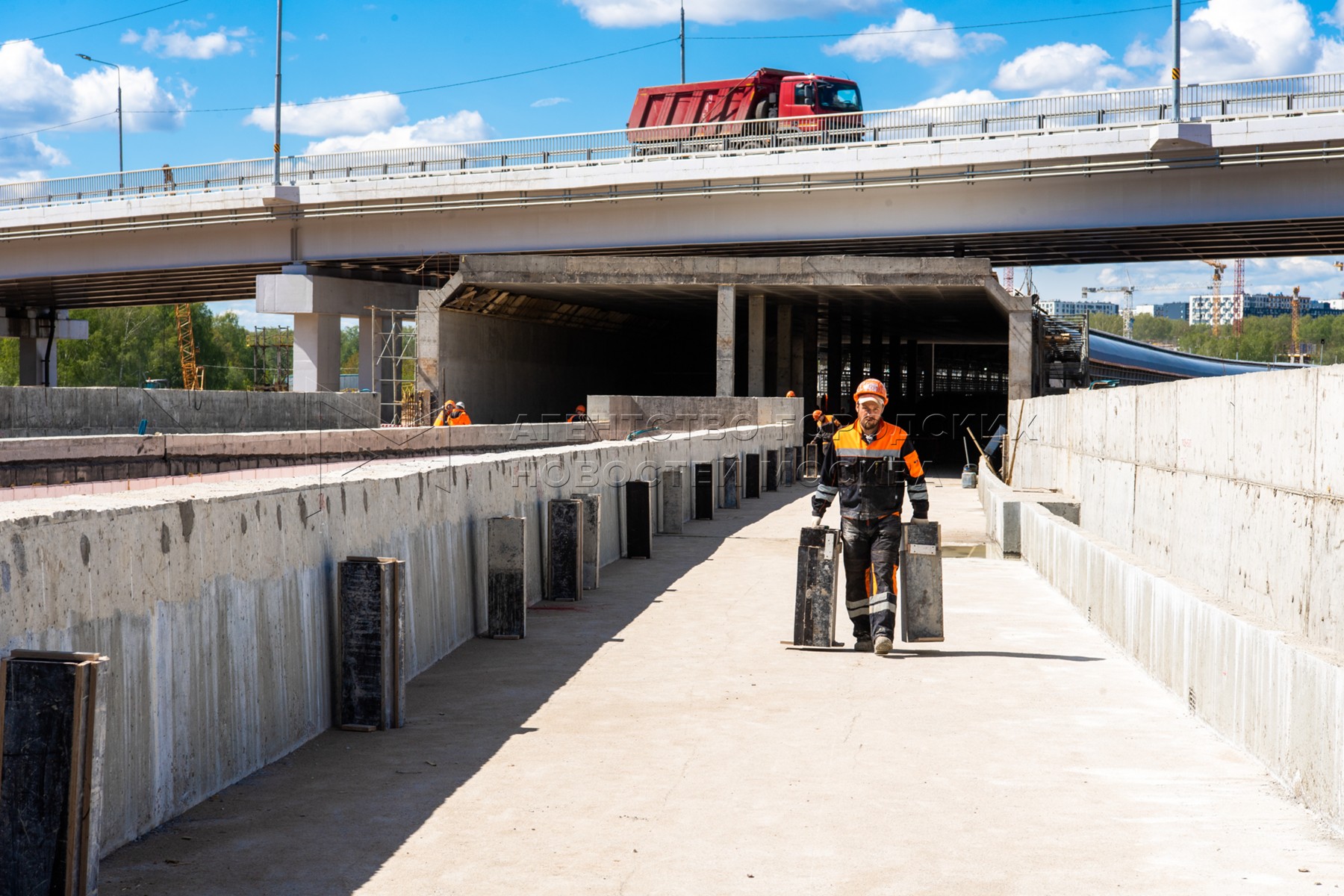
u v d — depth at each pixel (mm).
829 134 47781
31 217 60562
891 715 7750
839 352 68625
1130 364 112000
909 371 90875
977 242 50531
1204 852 5141
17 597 4504
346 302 60188
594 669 9281
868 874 4891
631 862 5043
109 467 20312
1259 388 10750
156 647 5508
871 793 6043
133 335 126562
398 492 8914
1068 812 5727
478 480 10961
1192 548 12977
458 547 10352
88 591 4977
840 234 48312
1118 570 10117
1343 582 8664
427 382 50719
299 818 5645
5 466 18516
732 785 6184
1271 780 6281
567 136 51344
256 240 58344
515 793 6051
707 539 19234
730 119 54906
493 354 56500
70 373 120188
